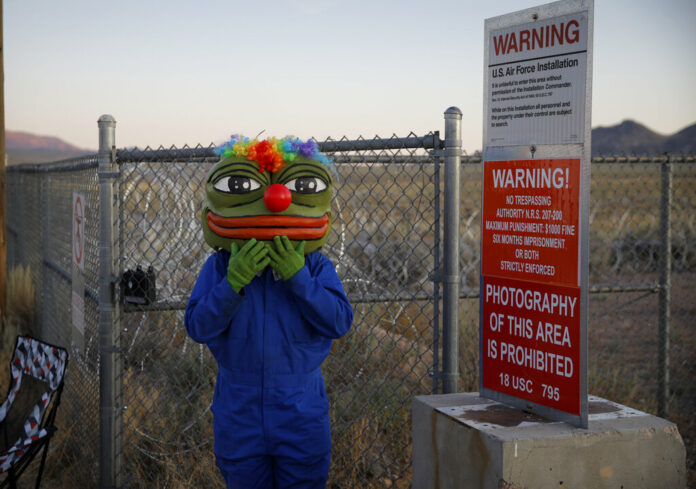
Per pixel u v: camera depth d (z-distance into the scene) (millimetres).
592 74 2729
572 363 2852
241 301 2947
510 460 2662
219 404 3158
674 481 2883
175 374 5652
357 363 5375
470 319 7516
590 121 2746
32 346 4324
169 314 5664
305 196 3051
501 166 3182
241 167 3018
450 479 3025
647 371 7441
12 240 13742
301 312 3096
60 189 6484
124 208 4641
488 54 3215
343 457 4430
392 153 3861
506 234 3170
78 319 5031
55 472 5031
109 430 4336
